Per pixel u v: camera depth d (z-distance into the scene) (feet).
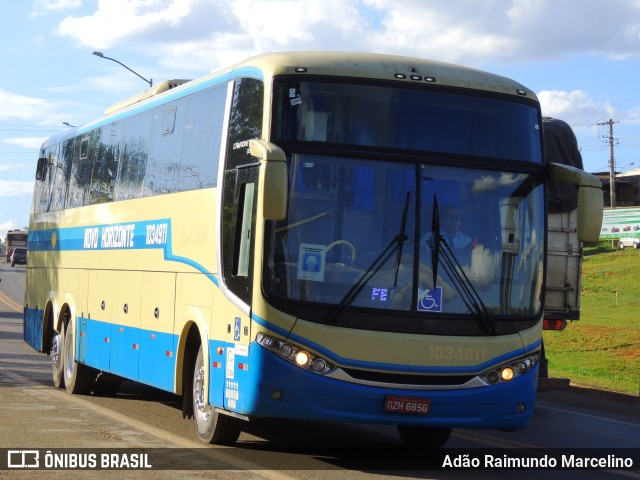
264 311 30.09
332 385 29.84
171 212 39.81
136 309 43.11
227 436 34.71
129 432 36.88
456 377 30.94
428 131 31.89
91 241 51.03
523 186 32.63
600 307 139.54
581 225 32.30
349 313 30.22
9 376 59.21
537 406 52.47
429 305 30.83
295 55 32.01
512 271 32.04
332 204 30.71
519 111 33.14
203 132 37.52
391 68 32.12
